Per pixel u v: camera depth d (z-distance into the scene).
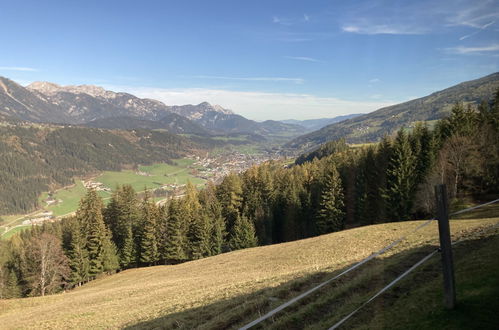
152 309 21.81
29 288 64.88
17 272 70.06
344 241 36.41
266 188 84.94
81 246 65.94
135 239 73.50
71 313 26.47
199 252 69.50
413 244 20.92
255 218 77.62
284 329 11.09
